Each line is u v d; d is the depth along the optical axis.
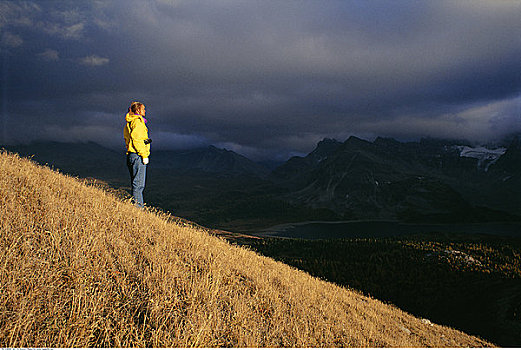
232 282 6.35
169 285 4.81
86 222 5.89
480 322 43.78
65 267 4.21
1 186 6.03
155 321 3.96
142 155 8.30
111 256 5.12
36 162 9.70
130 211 7.93
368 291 74.81
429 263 93.88
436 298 65.75
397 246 124.12
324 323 6.35
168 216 9.98
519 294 51.22
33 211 5.53
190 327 4.02
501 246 123.94
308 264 100.50
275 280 8.34
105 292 4.04
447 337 10.44
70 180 9.20
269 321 5.43
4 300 3.35
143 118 8.30
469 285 70.88
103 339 3.43
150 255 5.67
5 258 3.95
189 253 6.71
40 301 3.54
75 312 3.53
